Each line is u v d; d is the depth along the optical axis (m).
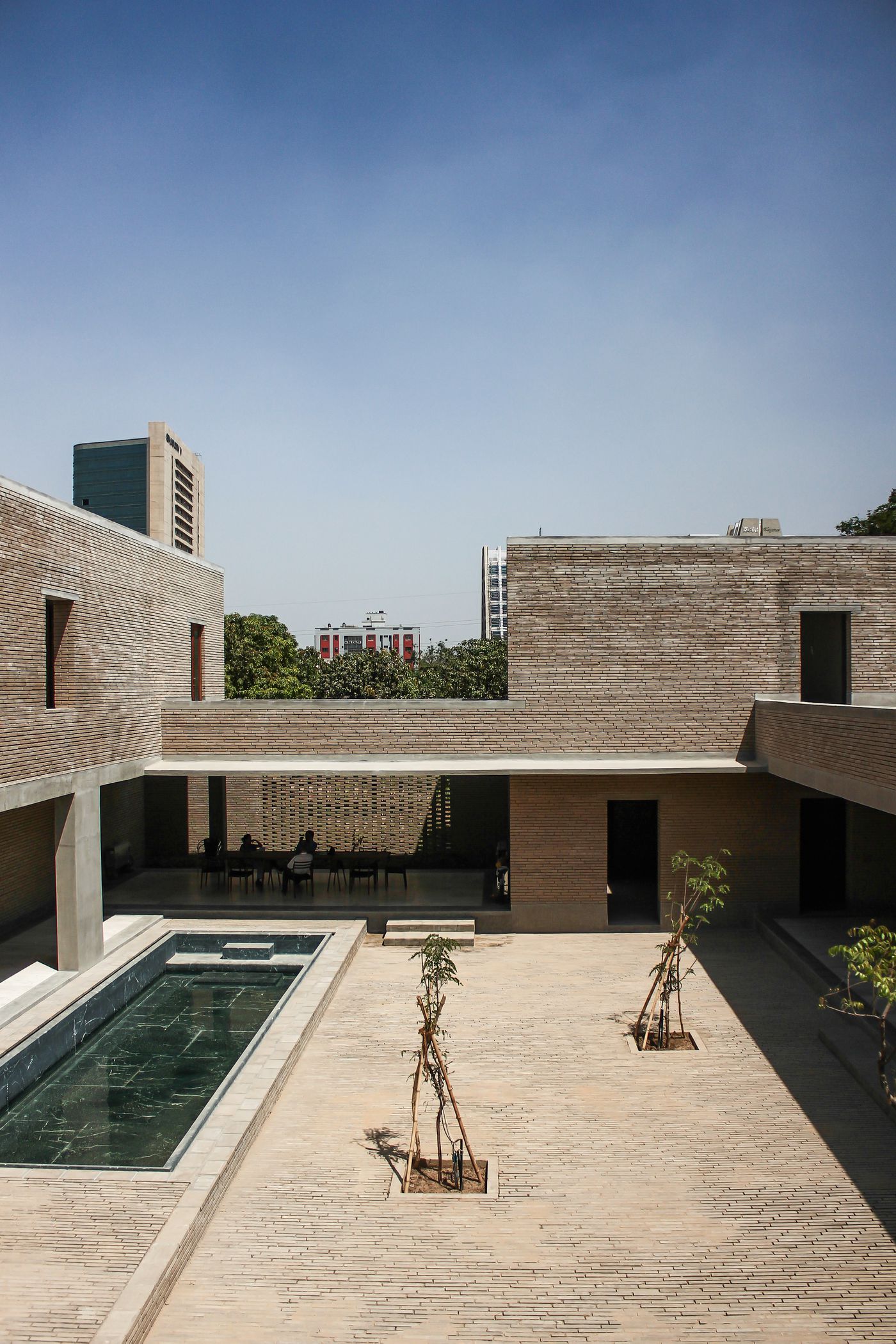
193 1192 7.62
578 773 15.67
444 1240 7.26
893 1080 9.78
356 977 13.98
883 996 8.10
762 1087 9.98
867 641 15.95
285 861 20.66
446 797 20.80
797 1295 6.58
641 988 13.29
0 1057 10.12
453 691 47.31
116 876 19.41
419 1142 8.88
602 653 15.99
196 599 19.70
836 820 17.12
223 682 21.77
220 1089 9.44
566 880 16.31
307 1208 7.74
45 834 17.28
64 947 13.45
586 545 15.97
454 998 12.92
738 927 16.27
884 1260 6.98
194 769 16.20
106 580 14.75
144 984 14.13
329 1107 9.58
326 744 16.31
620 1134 8.96
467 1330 6.24
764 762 15.48
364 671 46.03
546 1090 9.95
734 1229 7.38
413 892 18.16
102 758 14.49
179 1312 6.43
